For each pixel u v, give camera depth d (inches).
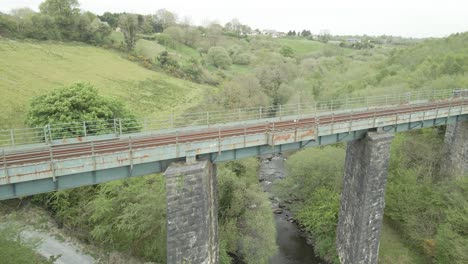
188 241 923.4
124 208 1229.7
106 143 963.3
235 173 1499.8
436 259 1269.7
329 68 3858.3
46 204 1459.2
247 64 4318.4
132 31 3752.5
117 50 3663.9
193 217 919.7
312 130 1097.4
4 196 761.6
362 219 1230.3
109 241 1283.2
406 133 1839.3
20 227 998.4
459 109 1457.9
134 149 854.5
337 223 1454.2
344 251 1350.9
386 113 1310.3
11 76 2287.2
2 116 1772.9
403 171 1588.3
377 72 3139.8
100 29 3703.3
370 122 1215.6
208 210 973.8
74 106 1336.1
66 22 3442.4
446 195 1397.6
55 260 1097.4
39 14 3368.6
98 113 1348.4
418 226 1400.1
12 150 908.6
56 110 1304.1
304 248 1497.3
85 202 1348.4
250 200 1401.3
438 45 3380.9
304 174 1667.1
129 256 1238.3
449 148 1657.2
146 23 4611.2
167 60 3663.9
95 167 817.5
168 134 1080.8
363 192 1227.2
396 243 1430.9
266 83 3021.7
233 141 986.7
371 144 1191.6
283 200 1824.6
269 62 3452.3
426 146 1727.4
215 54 4028.1
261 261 1289.4
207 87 3339.1
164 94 2925.7
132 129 1487.5
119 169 876.6
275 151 1112.8
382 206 1273.4
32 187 784.3
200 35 4965.6
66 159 783.1
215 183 1072.8
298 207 1686.8
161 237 1194.6
